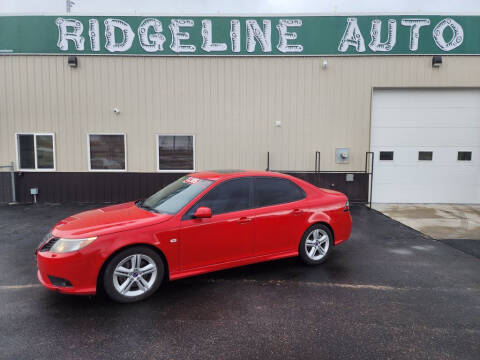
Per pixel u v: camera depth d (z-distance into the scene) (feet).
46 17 32.04
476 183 34.78
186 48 32.65
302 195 16.55
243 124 33.37
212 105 33.19
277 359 9.16
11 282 14.38
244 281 14.64
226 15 32.37
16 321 11.08
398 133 34.37
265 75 32.96
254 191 15.31
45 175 33.19
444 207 33.01
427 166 34.65
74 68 32.55
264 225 15.05
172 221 13.15
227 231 14.16
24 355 9.21
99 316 11.45
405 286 14.19
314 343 9.92
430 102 34.09
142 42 32.50
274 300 12.78
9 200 33.40
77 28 32.17
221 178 14.85
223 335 10.32
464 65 32.86
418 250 19.39
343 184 33.94
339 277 15.17
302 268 16.33
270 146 33.58
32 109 32.81
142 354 9.34
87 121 32.99
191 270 13.57
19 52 32.27
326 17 32.48
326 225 16.98
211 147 33.58
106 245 11.90
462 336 10.33
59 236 12.17
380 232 23.49
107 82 32.73
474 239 21.74
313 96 33.17
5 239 20.99
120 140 33.32
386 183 34.76
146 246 12.67
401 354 9.40
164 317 11.43
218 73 32.94
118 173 33.42
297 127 33.42
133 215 13.74
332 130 33.47
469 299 12.96
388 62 32.83
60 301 12.57
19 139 33.17
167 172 33.58
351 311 11.92
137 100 32.99
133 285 12.87
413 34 32.50
